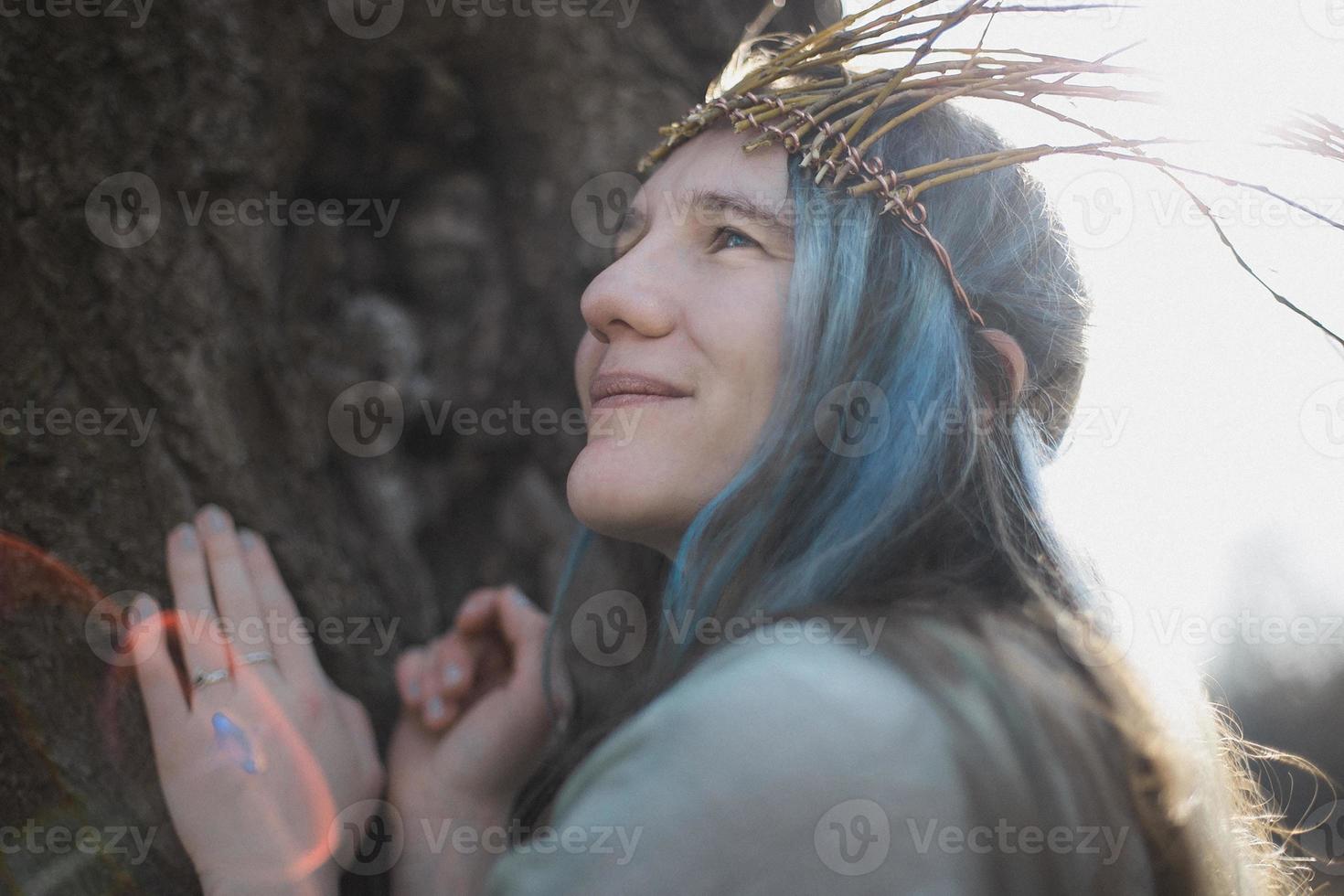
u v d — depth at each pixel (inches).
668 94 77.6
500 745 55.1
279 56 60.6
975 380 44.1
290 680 50.0
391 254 76.2
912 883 29.5
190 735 45.9
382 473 72.3
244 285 56.7
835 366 41.2
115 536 48.4
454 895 52.6
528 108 75.4
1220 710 59.6
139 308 50.9
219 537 50.5
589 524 44.4
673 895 29.4
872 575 39.0
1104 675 38.3
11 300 48.0
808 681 31.5
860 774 30.1
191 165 53.5
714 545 41.0
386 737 56.4
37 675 45.1
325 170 71.9
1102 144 42.8
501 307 78.3
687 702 32.4
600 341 47.8
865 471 40.6
